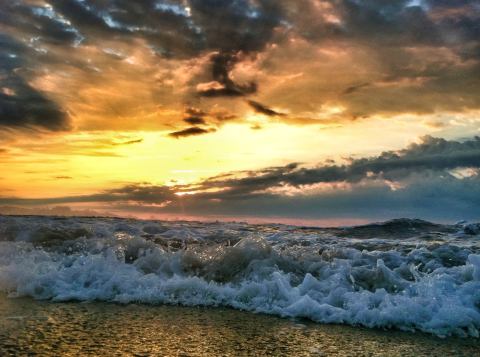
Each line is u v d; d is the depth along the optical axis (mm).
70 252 7027
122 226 10445
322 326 4074
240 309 4641
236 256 5980
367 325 4090
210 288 5043
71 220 11797
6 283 5262
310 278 5051
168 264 5961
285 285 5004
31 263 6051
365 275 5285
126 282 5227
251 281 5332
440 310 4129
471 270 5145
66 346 3295
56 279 5359
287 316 4375
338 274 5293
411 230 11078
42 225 9109
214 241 8711
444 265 6008
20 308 4465
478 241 9031
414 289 4848
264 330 3906
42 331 3666
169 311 4516
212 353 3273
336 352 3367
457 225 11594
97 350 3229
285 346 3480
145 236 9117
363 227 11594
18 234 8273
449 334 3867
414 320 4082
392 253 6574
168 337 3633
